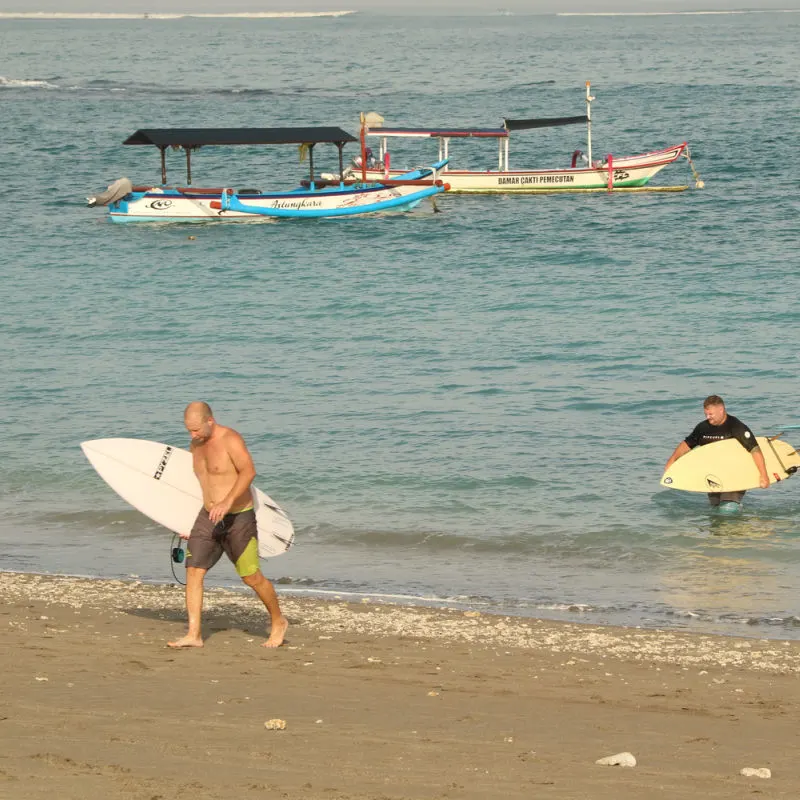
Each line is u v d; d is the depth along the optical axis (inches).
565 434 2498.8
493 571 1734.7
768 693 1159.6
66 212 6584.6
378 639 1350.9
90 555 1819.6
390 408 2738.7
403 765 837.2
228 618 1437.0
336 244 5492.1
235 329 3735.2
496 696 1101.1
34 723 902.4
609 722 1016.2
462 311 3961.6
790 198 6422.2
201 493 1312.7
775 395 2783.0
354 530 1937.7
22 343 3553.2
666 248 5123.0
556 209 6348.4
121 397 2891.2
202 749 849.5
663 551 1815.9
